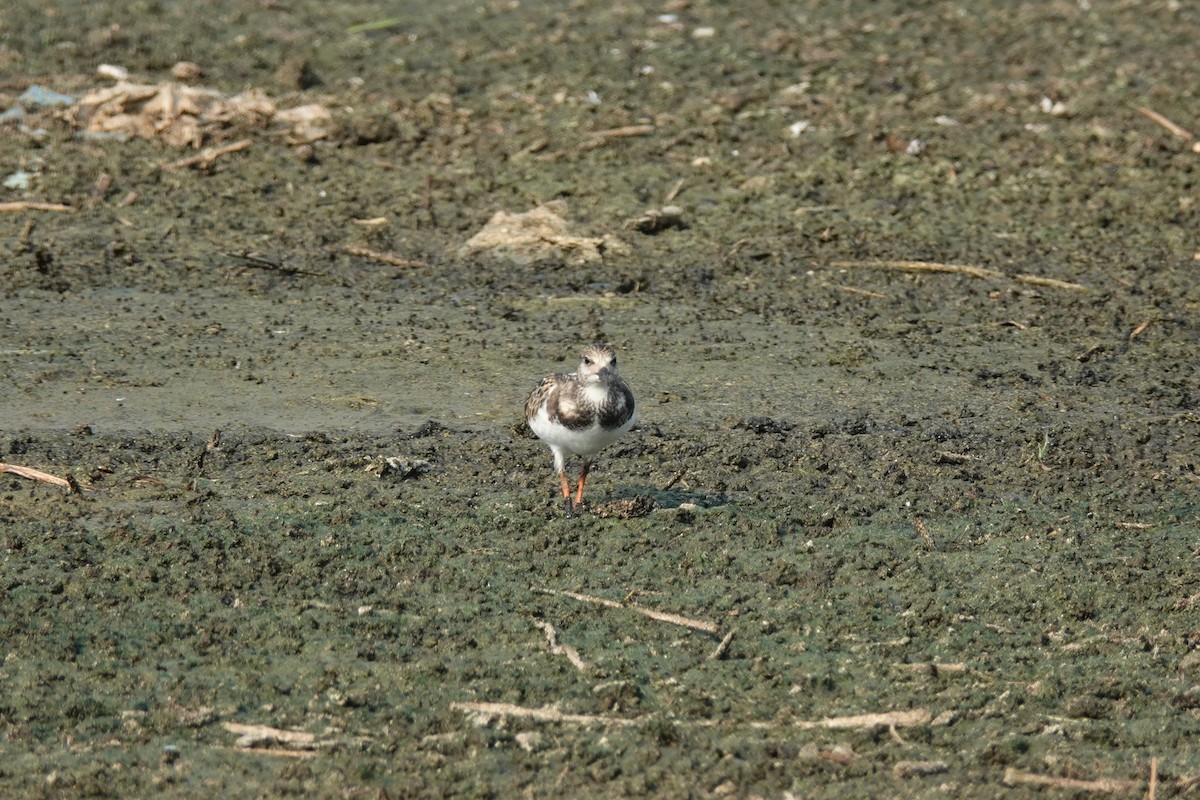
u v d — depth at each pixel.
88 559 12.49
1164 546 13.19
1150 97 23.78
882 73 24.70
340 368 16.48
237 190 21.03
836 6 27.30
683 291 18.72
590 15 26.78
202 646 11.36
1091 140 22.59
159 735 10.33
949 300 18.61
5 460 14.12
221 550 12.69
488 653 11.38
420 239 19.97
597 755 10.22
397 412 15.47
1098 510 13.80
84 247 19.41
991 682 11.19
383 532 13.09
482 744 10.27
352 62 24.88
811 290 18.80
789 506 13.71
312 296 18.39
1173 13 26.81
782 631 11.80
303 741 10.23
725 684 11.09
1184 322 17.97
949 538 13.24
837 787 9.95
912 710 10.75
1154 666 11.43
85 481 13.75
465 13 26.77
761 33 26.08
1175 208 20.81
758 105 23.59
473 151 22.23
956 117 23.31
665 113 23.31
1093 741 10.55
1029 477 14.37
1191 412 15.73
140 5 26.39
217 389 15.88
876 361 16.91
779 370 16.66
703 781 9.98
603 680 11.06
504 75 24.56
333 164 21.83
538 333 17.52
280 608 11.91
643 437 14.98
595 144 22.28
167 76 24.05
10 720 10.42
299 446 14.60
